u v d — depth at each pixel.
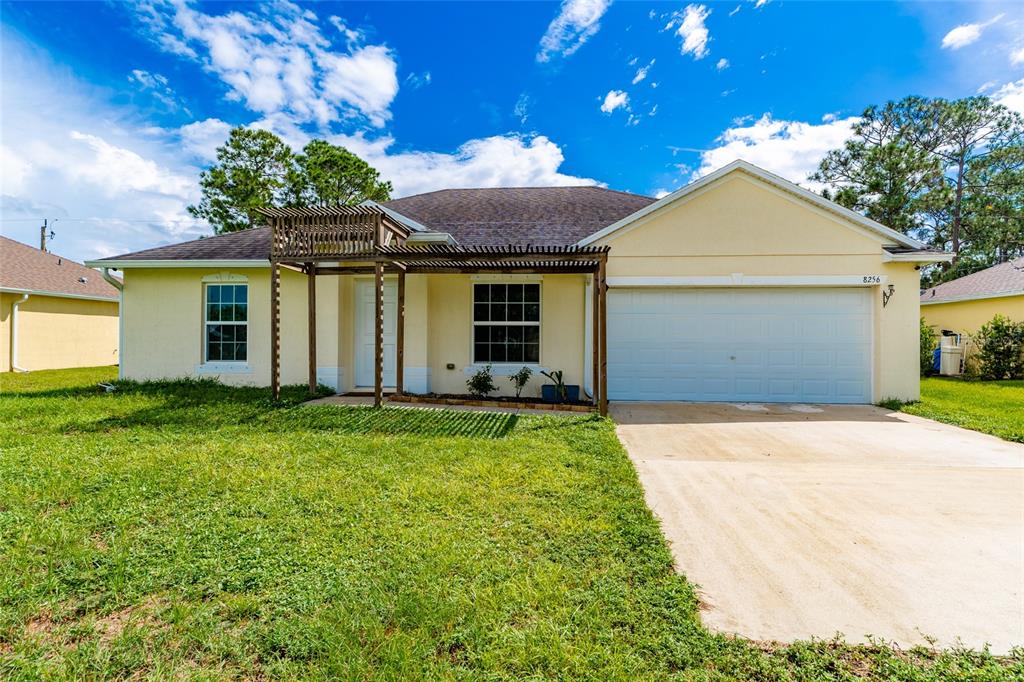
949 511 3.75
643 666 2.01
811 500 3.99
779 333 9.13
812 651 2.12
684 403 9.07
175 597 2.48
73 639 2.18
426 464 4.75
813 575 2.79
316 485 4.10
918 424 7.21
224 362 10.23
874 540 3.24
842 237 8.88
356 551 2.95
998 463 5.11
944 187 20.06
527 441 5.72
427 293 9.72
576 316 9.83
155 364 10.30
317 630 2.19
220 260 9.82
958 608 2.47
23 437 5.77
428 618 2.26
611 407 8.55
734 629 2.29
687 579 2.73
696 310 9.29
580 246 9.36
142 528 3.27
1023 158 22.92
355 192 29.31
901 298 8.80
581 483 4.21
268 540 3.09
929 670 2.01
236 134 26.38
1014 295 13.97
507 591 2.50
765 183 9.01
